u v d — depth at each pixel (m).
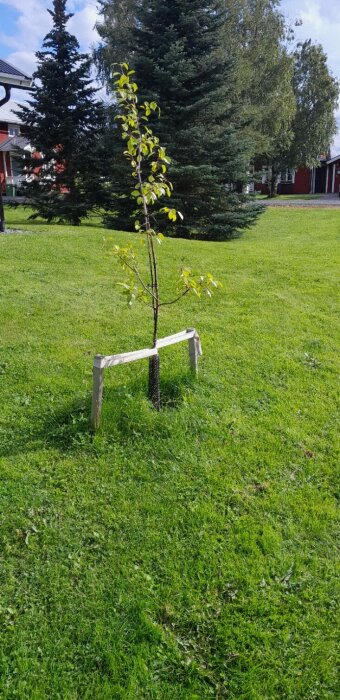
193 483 2.90
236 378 4.20
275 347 4.89
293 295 6.66
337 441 3.40
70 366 4.23
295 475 3.05
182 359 4.42
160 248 9.12
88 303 5.90
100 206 13.95
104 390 3.74
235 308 6.05
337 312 6.04
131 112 3.28
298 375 4.34
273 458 3.18
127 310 5.75
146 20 12.14
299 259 8.86
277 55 24.08
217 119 13.04
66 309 5.62
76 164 13.48
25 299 5.84
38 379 3.96
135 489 2.83
